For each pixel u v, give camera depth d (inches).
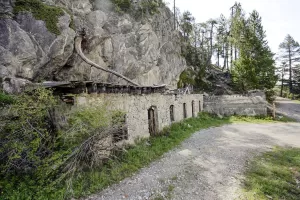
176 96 602.5
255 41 965.2
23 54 292.4
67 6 438.0
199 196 213.6
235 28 1040.2
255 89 974.4
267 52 989.2
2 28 276.2
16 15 301.9
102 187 218.2
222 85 1216.2
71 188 196.2
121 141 322.0
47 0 380.2
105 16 506.3
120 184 230.4
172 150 366.9
